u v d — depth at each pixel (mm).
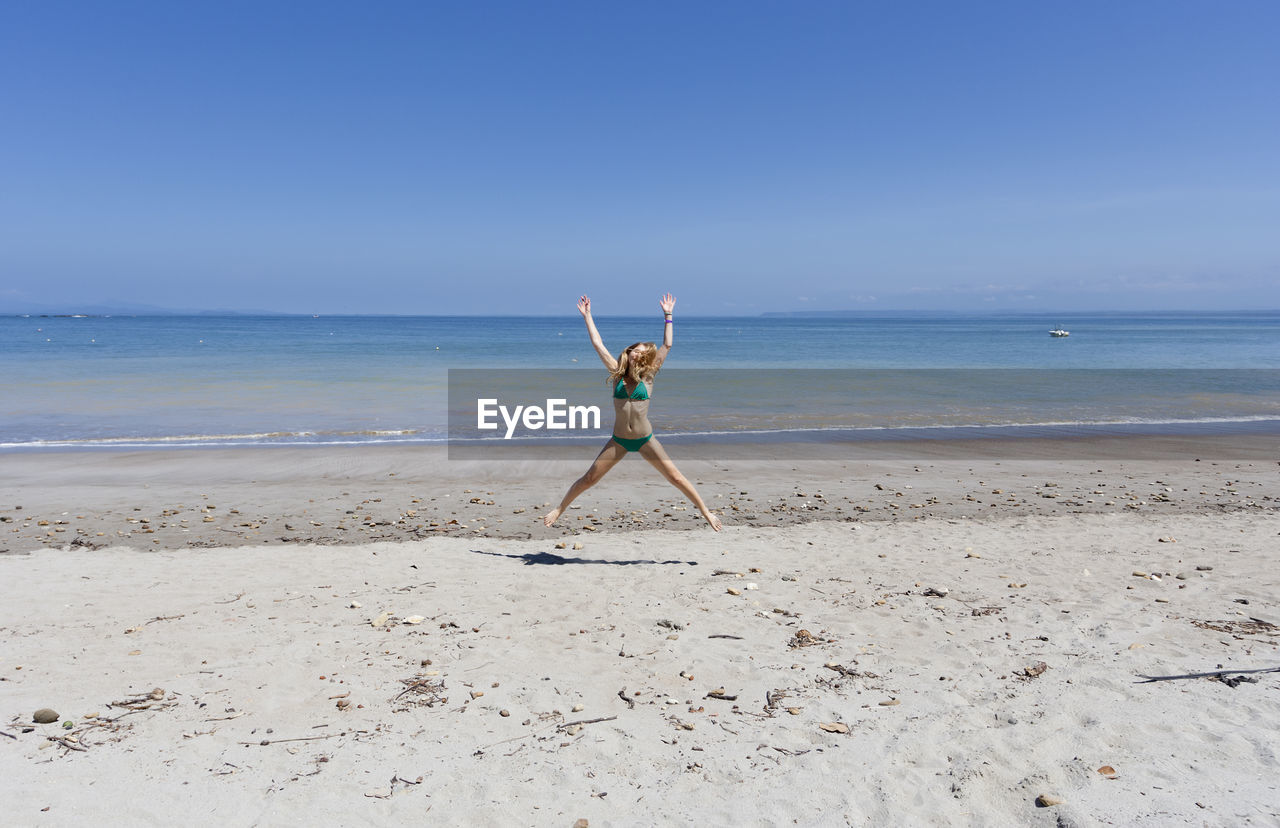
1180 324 190000
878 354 54938
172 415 19391
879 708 4156
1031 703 4148
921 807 3201
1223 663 4637
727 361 46375
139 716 4004
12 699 4188
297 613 5730
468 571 7027
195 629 5352
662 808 3230
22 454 14023
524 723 3984
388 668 4676
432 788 3361
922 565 7293
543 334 94188
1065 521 9547
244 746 3707
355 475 12602
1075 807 3107
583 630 5383
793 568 7184
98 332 88938
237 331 100000
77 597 6145
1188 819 2982
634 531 9141
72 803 3197
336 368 34844
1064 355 53500
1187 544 8148
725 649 5031
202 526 9305
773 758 3637
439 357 44094
